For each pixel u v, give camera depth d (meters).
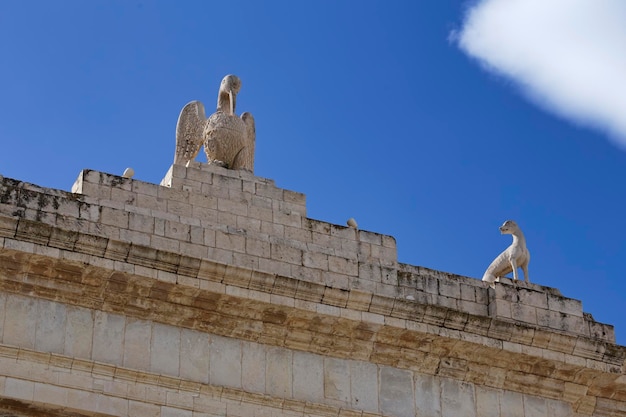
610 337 54.44
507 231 55.28
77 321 46.88
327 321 49.31
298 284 48.81
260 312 48.62
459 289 52.72
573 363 52.56
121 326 47.34
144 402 46.75
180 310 47.94
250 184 51.75
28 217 46.97
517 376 52.22
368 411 49.56
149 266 47.22
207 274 47.81
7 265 46.06
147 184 49.94
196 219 50.22
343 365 49.91
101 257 46.75
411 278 51.94
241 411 47.88
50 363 46.00
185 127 53.62
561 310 54.03
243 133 53.56
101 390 46.34
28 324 46.25
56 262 46.31
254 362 48.69
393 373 50.53
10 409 45.41
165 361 47.53
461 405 51.19
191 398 47.38
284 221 51.47
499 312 52.84
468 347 51.19
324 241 51.75
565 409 52.97
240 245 49.66
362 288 50.88
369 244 52.44
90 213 47.94
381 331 50.03
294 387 48.91
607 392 53.69
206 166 51.94
